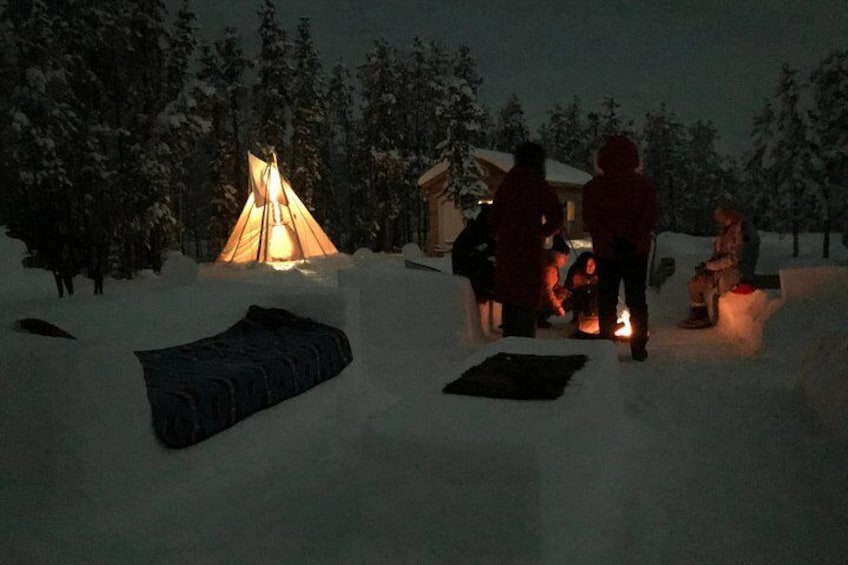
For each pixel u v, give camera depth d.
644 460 3.00
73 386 2.26
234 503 2.58
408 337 5.74
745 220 6.33
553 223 4.90
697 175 40.12
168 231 18.73
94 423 2.29
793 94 17.44
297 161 27.80
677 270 9.27
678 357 5.10
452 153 21.17
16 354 2.31
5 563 1.97
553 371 2.74
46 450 2.29
